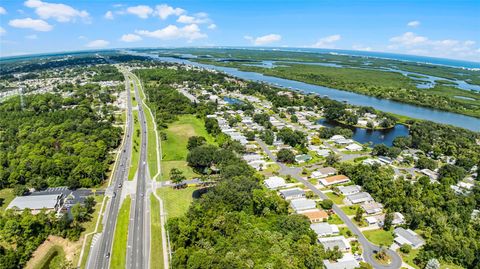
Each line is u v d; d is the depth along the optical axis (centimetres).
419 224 14950
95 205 16350
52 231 13675
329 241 13450
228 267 10681
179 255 11700
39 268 11988
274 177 19350
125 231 14212
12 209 14462
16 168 18700
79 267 12025
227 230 13225
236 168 18388
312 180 19662
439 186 18262
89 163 19225
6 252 12038
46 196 16450
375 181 18300
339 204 16912
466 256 12588
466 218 15525
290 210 16175
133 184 18750
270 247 12219
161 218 15212
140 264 12212
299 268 11331
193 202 15925
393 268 12350
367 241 13962
